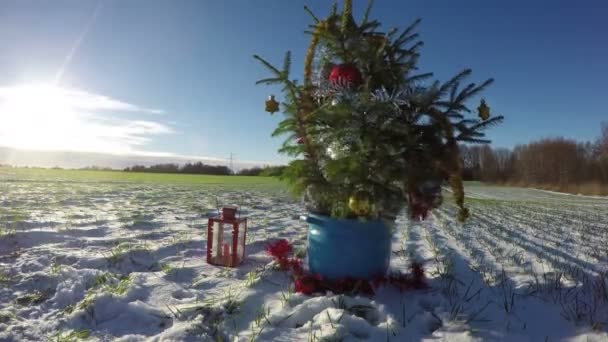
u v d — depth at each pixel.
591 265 3.99
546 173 52.19
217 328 2.16
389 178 2.63
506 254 4.42
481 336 2.14
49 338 2.02
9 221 4.63
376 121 2.57
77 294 2.54
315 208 2.95
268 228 5.62
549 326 2.32
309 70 3.10
